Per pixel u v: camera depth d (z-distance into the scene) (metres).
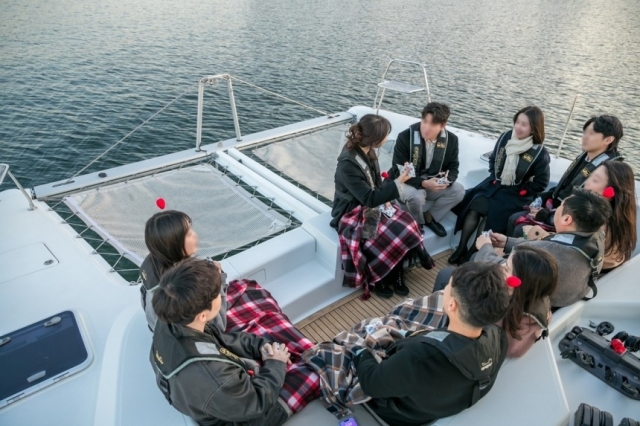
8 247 2.96
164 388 1.54
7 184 8.00
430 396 1.45
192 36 18.97
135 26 19.86
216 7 25.88
